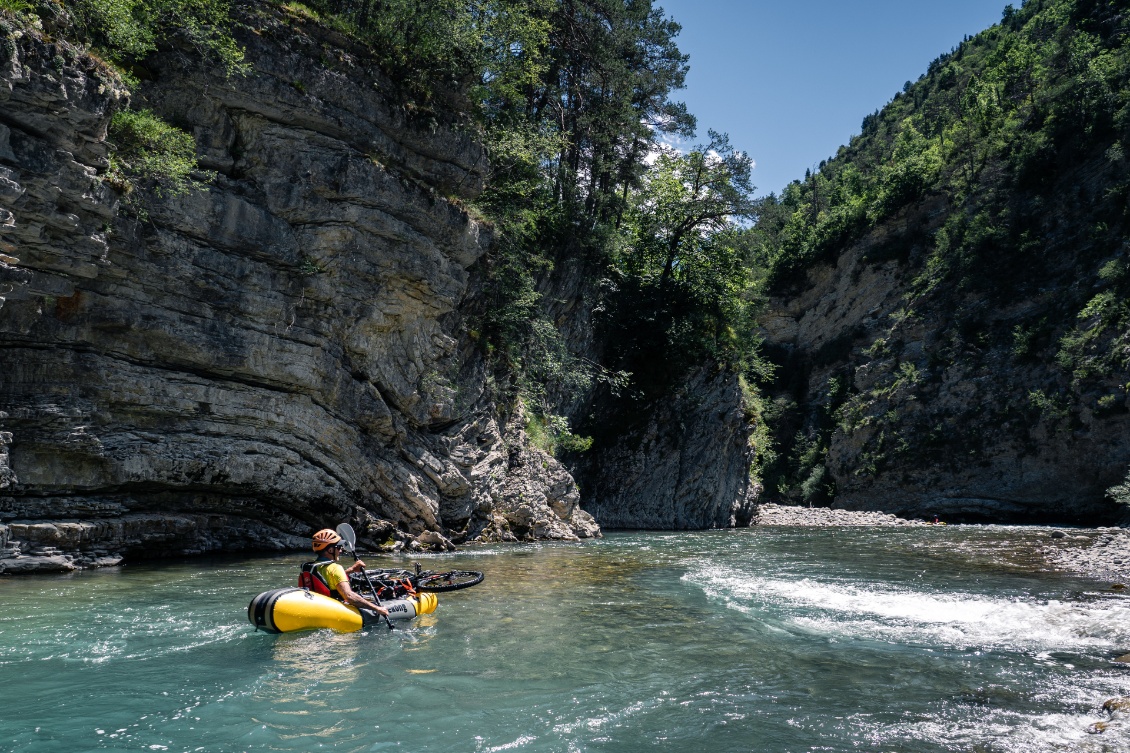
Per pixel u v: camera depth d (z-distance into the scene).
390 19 17.05
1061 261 51.03
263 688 6.14
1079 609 10.68
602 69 30.33
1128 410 40.91
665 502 34.34
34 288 11.80
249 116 15.29
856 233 70.56
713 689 6.48
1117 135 51.75
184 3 13.97
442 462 19.03
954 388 52.34
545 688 6.39
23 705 5.60
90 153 11.88
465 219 18.69
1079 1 71.38
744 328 40.31
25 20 10.80
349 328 16.72
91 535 12.70
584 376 28.48
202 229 14.26
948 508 49.62
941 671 7.19
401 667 6.87
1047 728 5.58
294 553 15.23
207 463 14.34
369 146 16.67
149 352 13.72
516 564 14.94
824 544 22.55
